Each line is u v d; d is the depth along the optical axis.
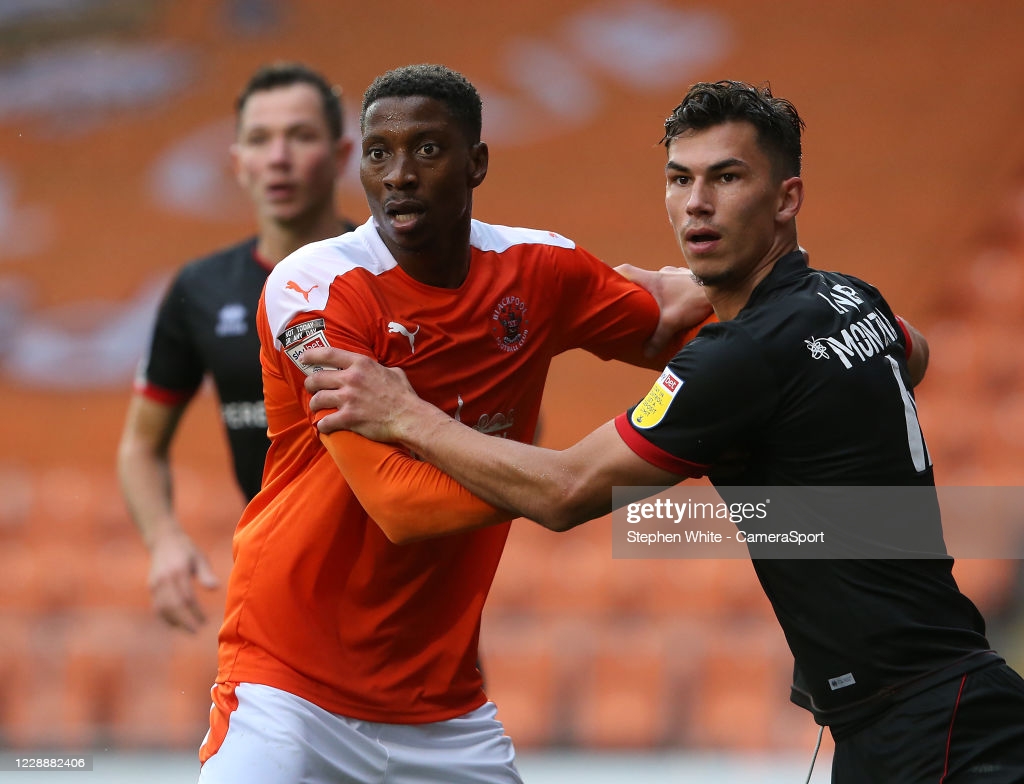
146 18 67.06
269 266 17.33
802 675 12.23
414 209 11.41
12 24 67.31
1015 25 60.25
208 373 17.72
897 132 57.03
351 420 11.63
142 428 18.05
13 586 40.81
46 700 34.88
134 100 64.88
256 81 17.42
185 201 61.03
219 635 13.02
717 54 62.00
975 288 49.66
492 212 58.09
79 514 44.75
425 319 12.05
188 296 17.39
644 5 64.12
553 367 49.69
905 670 11.35
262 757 12.05
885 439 11.52
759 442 11.57
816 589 11.55
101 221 60.50
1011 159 54.81
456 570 12.89
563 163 59.56
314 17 66.00
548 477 11.34
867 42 60.97
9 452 51.91
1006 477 37.62
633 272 14.08
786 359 11.20
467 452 11.44
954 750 11.15
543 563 37.44
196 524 42.12
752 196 11.70
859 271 52.12
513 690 33.16
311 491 12.43
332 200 17.66
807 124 58.25
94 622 38.94
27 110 65.19
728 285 12.18
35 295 57.84
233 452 17.31
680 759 30.67
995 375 44.00
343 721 12.47
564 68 62.62
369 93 11.59
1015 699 11.38
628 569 36.91
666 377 11.34
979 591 33.03
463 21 64.94
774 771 28.41
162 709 34.34
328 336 11.84
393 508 11.57
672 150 12.03
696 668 32.97
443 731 13.00
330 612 12.44
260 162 17.11
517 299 12.49
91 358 55.31
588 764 29.89
